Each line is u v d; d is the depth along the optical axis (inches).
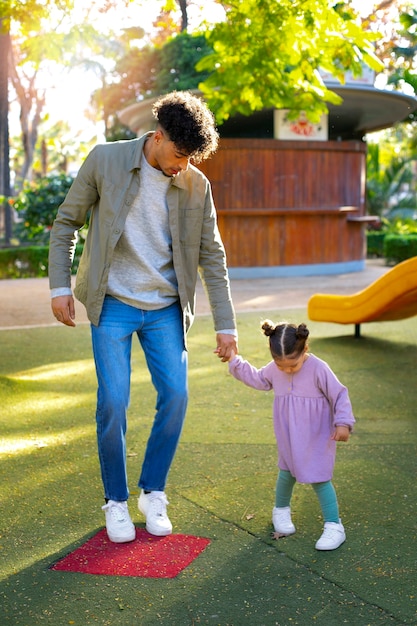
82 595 101.7
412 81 515.2
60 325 346.9
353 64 270.5
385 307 261.4
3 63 845.8
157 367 120.4
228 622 94.0
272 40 272.8
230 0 271.9
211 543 117.6
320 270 617.0
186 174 116.2
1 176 984.9
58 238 119.0
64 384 229.9
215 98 301.0
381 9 627.5
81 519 128.0
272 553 113.8
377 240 859.4
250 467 152.6
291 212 588.7
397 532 120.7
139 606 98.5
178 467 153.2
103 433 116.6
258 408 199.6
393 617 94.6
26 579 106.5
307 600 99.3
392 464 154.5
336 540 115.0
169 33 755.4
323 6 262.1
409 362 258.2
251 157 577.3
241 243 585.9
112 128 888.3
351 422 112.6
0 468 153.3
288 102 292.8
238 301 430.0
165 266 119.0
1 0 322.0
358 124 689.0
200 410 198.4
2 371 248.5
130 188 112.8
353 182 626.8
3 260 674.2
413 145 930.1
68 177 703.7
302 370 116.4
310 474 115.1
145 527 124.2
